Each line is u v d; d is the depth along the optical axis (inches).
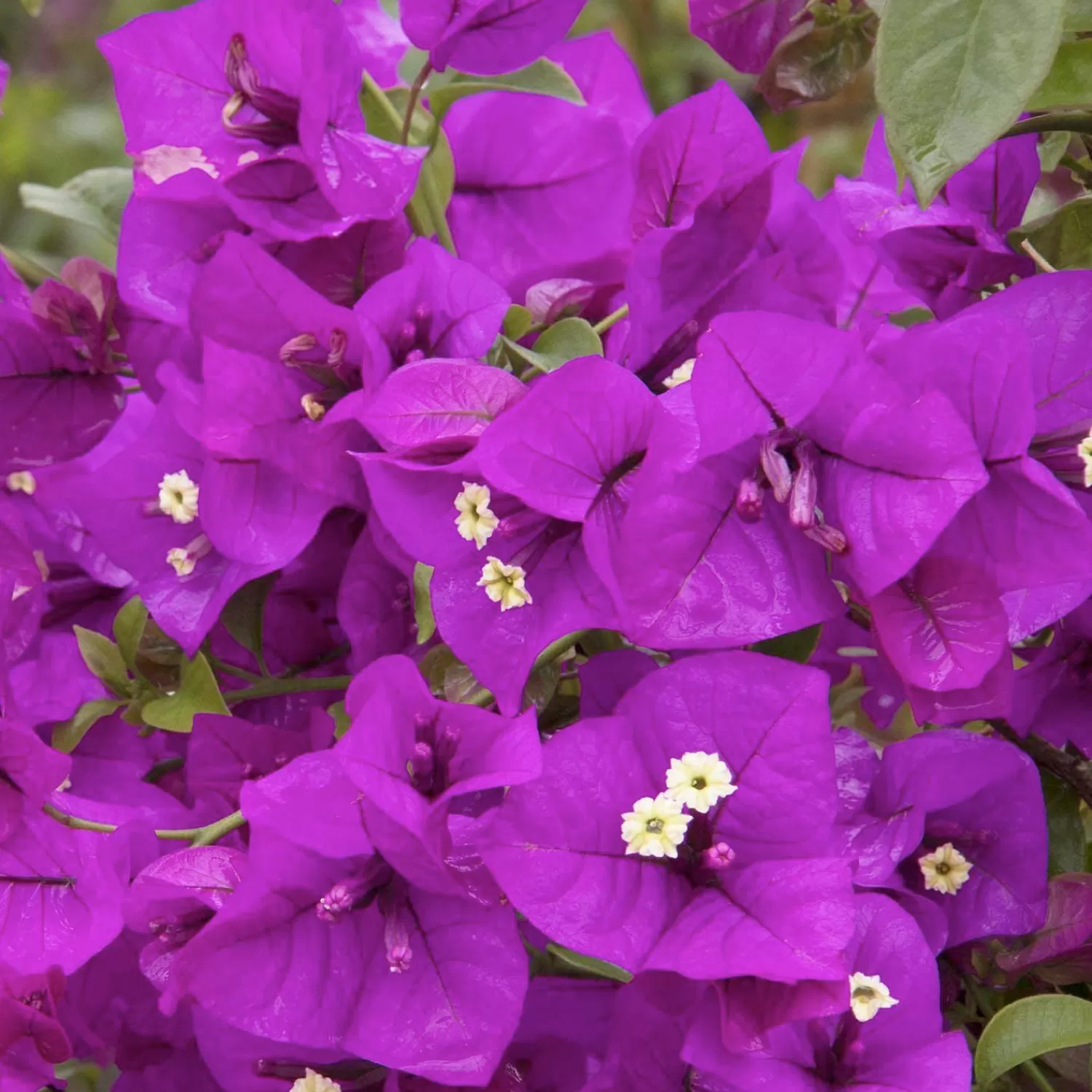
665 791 18.3
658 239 19.0
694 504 18.3
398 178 19.5
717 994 17.9
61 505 20.4
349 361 19.4
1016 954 19.3
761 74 20.4
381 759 17.9
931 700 18.4
